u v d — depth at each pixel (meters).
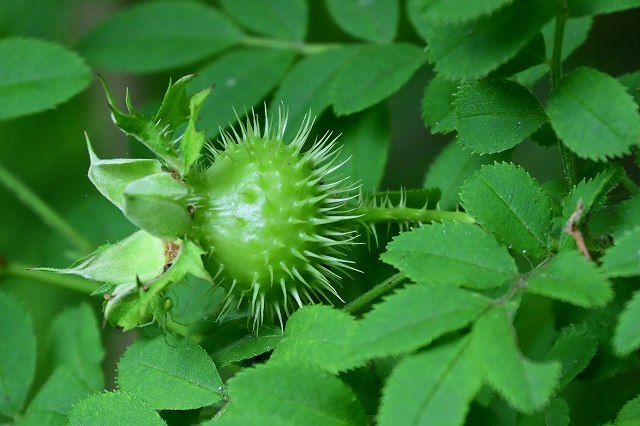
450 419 0.18
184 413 0.23
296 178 0.22
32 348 0.25
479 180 0.21
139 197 0.21
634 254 0.19
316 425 0.20
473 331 0.19
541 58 0.22
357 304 0.22
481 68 0.22
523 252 0.21
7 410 0.25
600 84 0.21
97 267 0.22
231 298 0.23
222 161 0.22
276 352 0.21
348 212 0.23
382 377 0.21
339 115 0.25
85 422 0.21
